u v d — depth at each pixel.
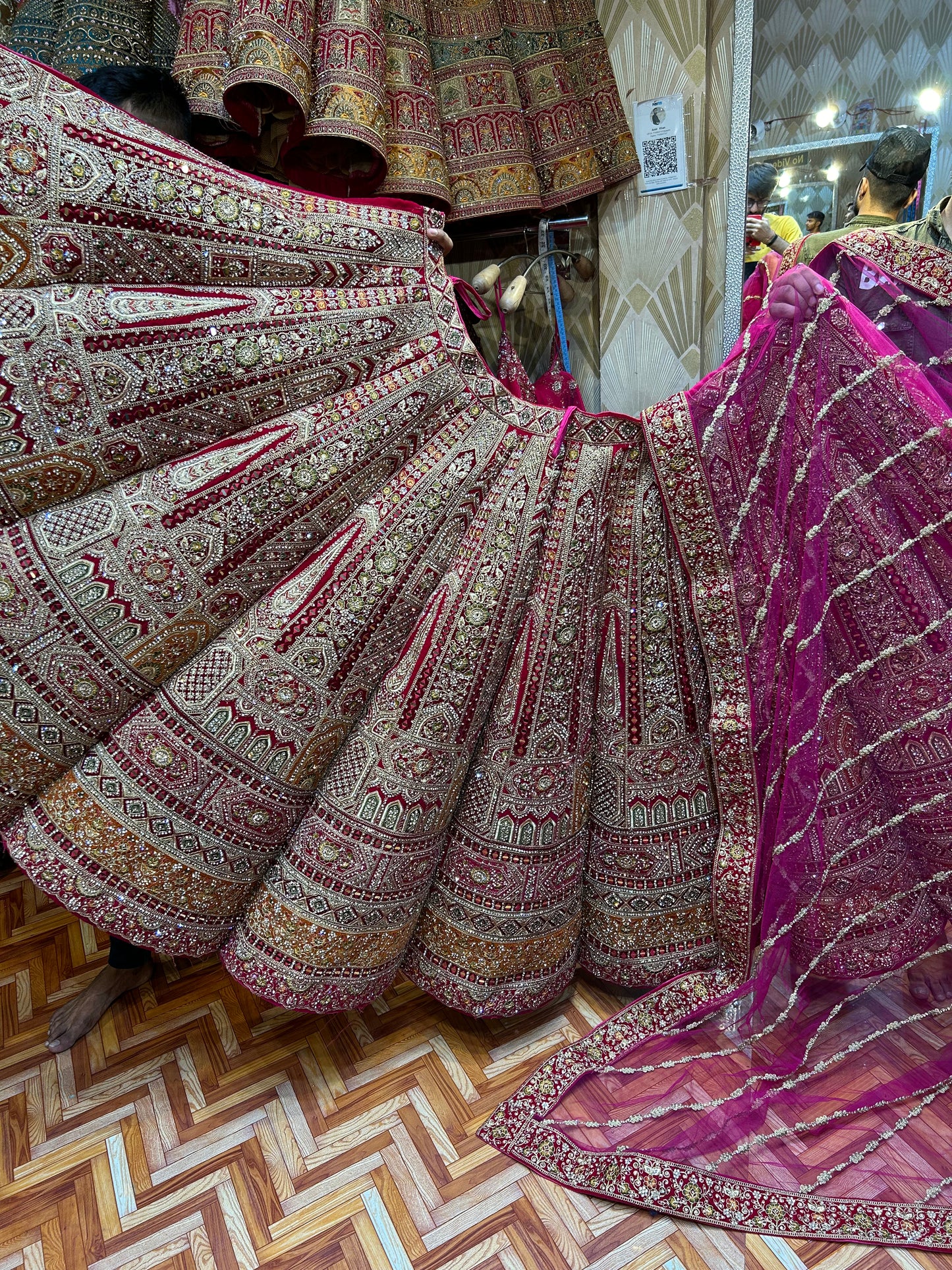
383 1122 1.21
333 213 1.14
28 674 1.06
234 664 1.13
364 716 1.21
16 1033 1.37
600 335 1.85
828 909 1.21
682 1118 1.19
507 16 1.59
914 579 1.12
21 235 0.97
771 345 1.13
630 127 1.65
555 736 1.25
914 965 1.21
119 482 1.08
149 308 1.04
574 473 1.22
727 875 1.26
